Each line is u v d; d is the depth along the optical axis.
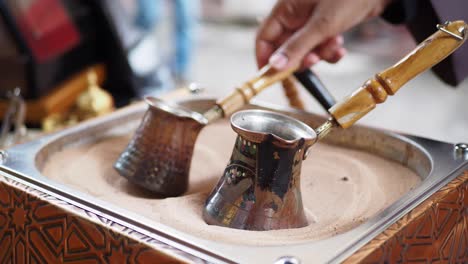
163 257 0.46
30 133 1.20
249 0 3.57
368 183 0.68
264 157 0.53
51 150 0.71
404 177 0.70
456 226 0.58
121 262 0.48
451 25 0.58
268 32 0.87
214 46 3.17
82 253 0.51
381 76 0.57
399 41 3.12
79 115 1.19
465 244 0.60
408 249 0.51
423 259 0.53
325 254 0.46
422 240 0.53
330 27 0.78
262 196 0.54
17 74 1.19
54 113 1.25
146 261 0.47
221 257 0.45
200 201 0.61
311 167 0.73
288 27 0.87
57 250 0.53
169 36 2.40
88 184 0.66
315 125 0.80
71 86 1.33
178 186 0.66
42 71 1.22
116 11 1.44
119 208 0.52
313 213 0.61
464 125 2.21
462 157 0.65
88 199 0.53
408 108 2.36
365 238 0.48
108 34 1.42
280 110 0.82
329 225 0.56
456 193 0.57
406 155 0.72
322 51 0.88
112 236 0.49
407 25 0.89
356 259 0.46
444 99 2.47
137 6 1.64
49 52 1.24
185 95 0.89
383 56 2.96
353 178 0.70
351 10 0.80
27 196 0.55
